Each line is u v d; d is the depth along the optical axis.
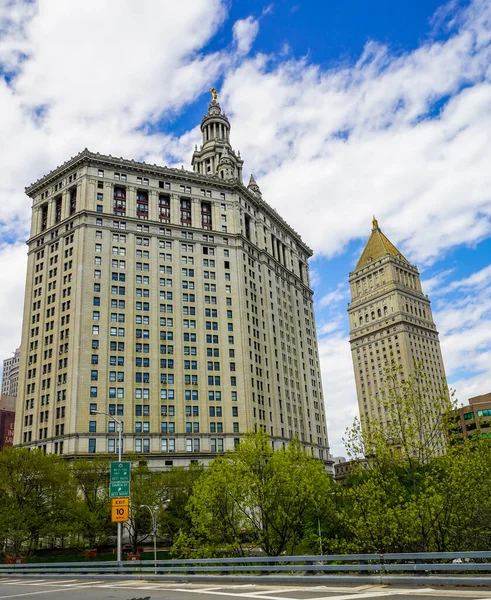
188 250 109.12
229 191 118.62
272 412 110.50
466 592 18.25
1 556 61.66
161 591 25.53
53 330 98.25
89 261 98.25
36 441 92.50
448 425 33.22
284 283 132.62
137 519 69.06
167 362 98.62
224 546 40.22
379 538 30.89
